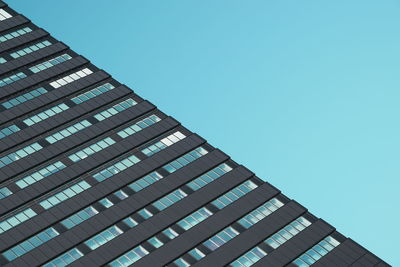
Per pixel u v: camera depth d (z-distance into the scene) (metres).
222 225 78.12
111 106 98.06
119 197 81.44
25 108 94.94
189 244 75.06
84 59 107.00
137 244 74.69
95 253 73.12
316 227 79.38
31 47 107.62
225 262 73.19
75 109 96.00
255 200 82.44
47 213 78.12
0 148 87.12
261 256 74.81
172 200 81.50
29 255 72.19
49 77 101.62
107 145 90.06
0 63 102.56
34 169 85.00
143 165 86.62
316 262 74.62
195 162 88.19
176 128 95.00
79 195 81.19
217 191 83.12
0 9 115.25
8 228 75.69
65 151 88.12
